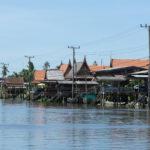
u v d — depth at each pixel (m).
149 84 88.44
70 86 125.75
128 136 33.16
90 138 31.73
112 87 107.31
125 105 101.25
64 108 84.69
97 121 49.16
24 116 57.75
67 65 156.00
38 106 94.94
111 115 60.94
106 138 31.73
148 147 26.77
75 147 26.73
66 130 37.78
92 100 110.25
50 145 27.64
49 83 130.12
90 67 158.00
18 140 30.25
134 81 108.62
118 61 145.25
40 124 44.28
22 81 183.25
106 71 117.00
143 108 87.31
